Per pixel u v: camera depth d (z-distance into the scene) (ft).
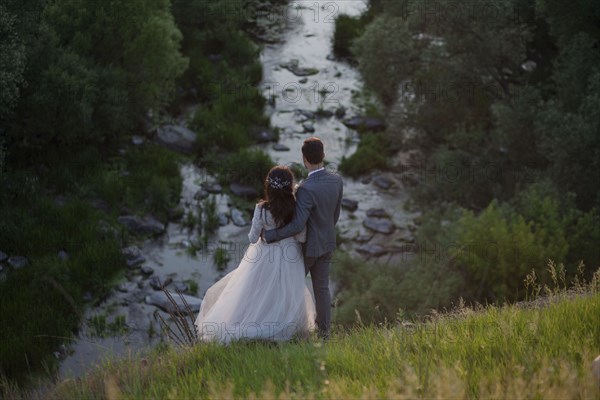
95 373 18.15
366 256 48.39
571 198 44.96
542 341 15.85
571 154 47.24
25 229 44.88
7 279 41.19
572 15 52.26
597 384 12.71
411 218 52.44
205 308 22.61
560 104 50.01
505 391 13.25
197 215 50.49
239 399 14.46
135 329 39.88
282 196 20.48
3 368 35.14
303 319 20.98
